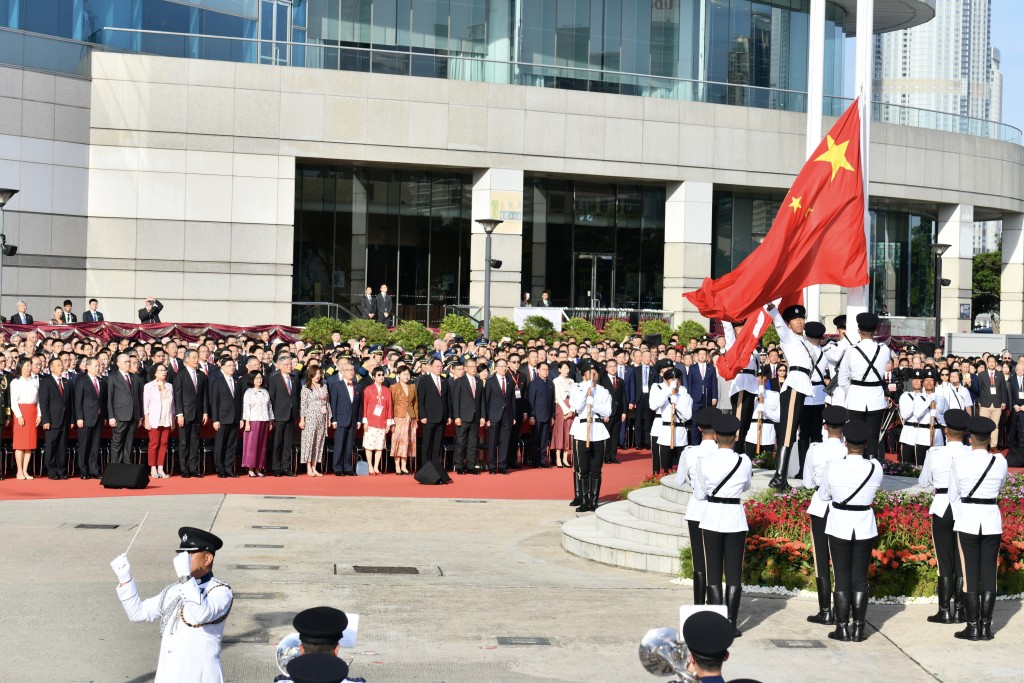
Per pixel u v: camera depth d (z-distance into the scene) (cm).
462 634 1166
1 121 3556
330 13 4288
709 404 2708
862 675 1060
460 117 4128
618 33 4566
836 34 5078
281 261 3938
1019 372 2958
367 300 3994
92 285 3766
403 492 2138
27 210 3606
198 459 2227
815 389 1598
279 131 3925
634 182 4550
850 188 1731
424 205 4366
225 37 3891
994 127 5206
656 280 4669
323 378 2350
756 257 1705
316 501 1981
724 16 4731
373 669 1039
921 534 1410
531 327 3638
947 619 1266
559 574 1473
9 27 3656
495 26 4428
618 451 2852
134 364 2164
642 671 1054
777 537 1427
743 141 4509
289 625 1177
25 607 1209
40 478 2145
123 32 3812
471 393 2414
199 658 755
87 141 3756
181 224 3841
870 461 1182
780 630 1222
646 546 1540
